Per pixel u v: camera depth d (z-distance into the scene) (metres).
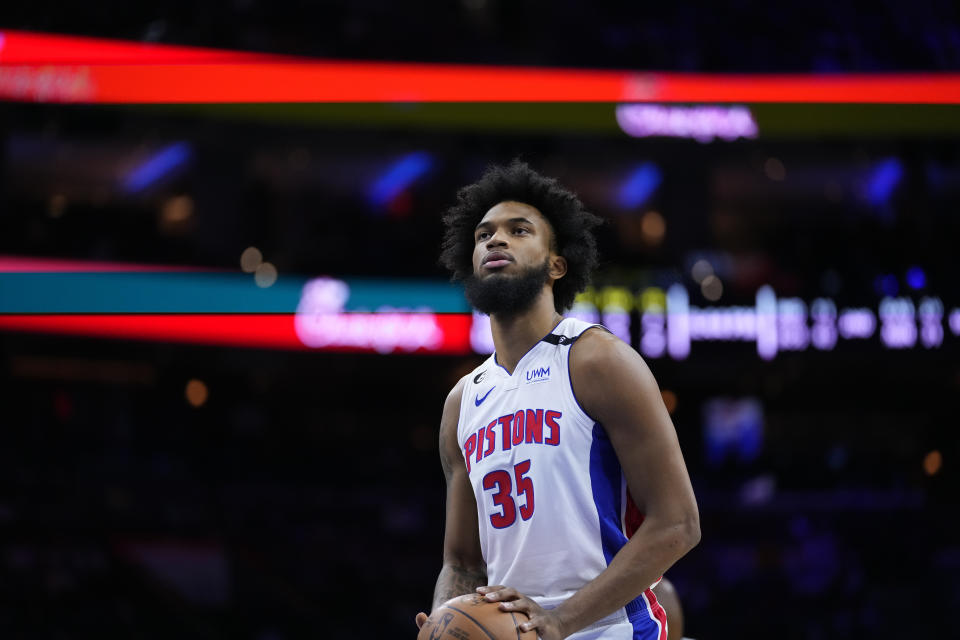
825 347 36.06
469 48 35.59
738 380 44.88
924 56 36.06
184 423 42.16
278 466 41.47
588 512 5.70
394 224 40.56
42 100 32.66
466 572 6.47
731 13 36.44
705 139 37.28
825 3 36.25
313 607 33.47
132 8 33.84
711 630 32.50
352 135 37.38
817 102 36.31
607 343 5.88
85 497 33.88
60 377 39.53
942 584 34.12
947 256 39.19
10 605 29.36
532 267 6.10
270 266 37.53
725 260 40.16
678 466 5.62
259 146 38.09
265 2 35.09
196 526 34.53
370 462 43.09
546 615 5.32
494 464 5.95
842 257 41.28
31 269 33.44
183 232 40.91
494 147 38.69
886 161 40.72
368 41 35.28
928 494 40.81
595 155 39.72
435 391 47.78
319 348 35.19
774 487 40.84
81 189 40.41
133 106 34.59
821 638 32.19
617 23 36.41
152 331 33.97
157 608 31.09
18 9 32.69
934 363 36.88
